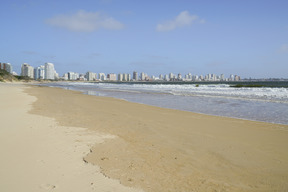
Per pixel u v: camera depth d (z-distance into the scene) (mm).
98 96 26688
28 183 4004
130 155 5652
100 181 4184
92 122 9680
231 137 7660
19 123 8875
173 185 4148
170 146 6531
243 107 16156
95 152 5766
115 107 15703
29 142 6414
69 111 12812
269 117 11992
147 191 3889
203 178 4492
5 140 6559
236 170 4926
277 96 24156
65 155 5469
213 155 5840
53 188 3859
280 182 4371
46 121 9469
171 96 26719
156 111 13969
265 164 5273
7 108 13242
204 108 15719
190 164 5199
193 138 7469
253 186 4203
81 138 7016
